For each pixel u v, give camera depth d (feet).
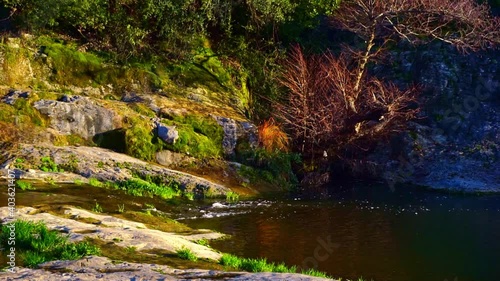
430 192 65.98
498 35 83.66
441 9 77.10
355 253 40.22
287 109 76.89
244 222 47.47
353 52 79.87
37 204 40.24
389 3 79.00
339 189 66.74
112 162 55.67
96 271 26.16
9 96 59.62
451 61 83.15
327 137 73.31
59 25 75.41
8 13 74.49
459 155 75.05
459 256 40.27
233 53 84.07
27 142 55.88
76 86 69.41
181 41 79.66
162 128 62.39
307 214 52.08
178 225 43.37
